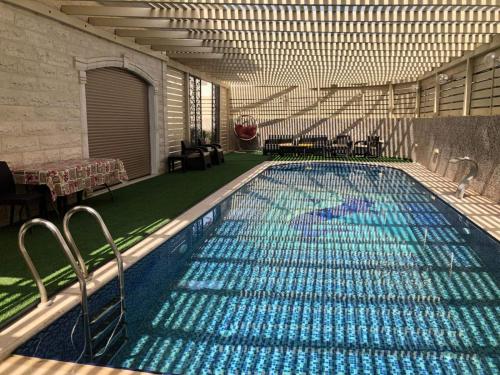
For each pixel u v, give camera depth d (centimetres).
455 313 337
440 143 1088
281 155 1611
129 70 923
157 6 666
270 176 1104
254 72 1427
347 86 1800
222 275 416
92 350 280
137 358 274
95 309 339
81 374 246
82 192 724
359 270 428
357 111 1812
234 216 655
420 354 280
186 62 1230
